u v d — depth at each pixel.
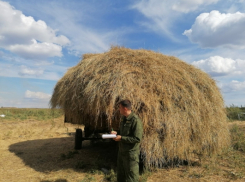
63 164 5.41
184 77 5.14
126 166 3.20
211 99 5.38
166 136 4.32
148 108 4.25
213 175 4.46
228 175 4.45
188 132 4.58
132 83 4.51
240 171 4.66
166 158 4.66
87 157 6.03
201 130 4.78
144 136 4.27
